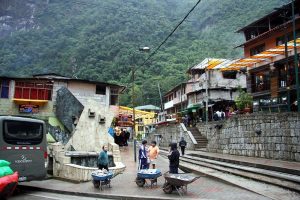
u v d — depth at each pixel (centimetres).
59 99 3161
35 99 3247
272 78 2952
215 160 1986
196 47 7606
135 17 7531
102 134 2186
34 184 1470
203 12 9175
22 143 1347
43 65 8638
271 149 1834
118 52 6919
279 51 2688
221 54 7000
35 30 11450
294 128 1638
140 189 1227
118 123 4069
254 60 3105
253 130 2034
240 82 4519
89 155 1744
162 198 1038
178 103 5472
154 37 6162
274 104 2892
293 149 1641
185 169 1809
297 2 2653
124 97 7512
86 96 3591
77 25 10131
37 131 1416
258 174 1338
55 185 1423
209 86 4453
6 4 17112
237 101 3228
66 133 3061
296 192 1015
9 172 1000
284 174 1243
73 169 1515
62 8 12362
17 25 15988
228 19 8150
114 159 1914
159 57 7781
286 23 2748
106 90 3744
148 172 1259
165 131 4072
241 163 1658
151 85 7262
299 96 1819
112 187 1288
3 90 3155
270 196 970
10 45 10506
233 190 1121
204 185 1264
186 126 3531
